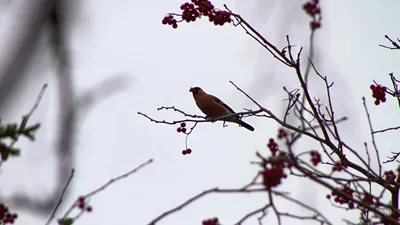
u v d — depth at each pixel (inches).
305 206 238.7
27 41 169.9
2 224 268.7
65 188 227.6
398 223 276.8
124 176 284.0
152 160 297.0
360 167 374.9
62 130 219.6
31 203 230.4
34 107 248.4
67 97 215.3
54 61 180.7
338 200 326.3
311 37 370.3
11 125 250.8
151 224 235.9
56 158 222.2
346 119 361.7
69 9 179.6
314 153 327.3
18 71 165.2
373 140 346.0
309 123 368.8
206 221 276.5
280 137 355.9
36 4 174.6
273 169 247.8
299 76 380.2
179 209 238.5
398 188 361.1
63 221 268.4
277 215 240.5
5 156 252.1
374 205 313.7
